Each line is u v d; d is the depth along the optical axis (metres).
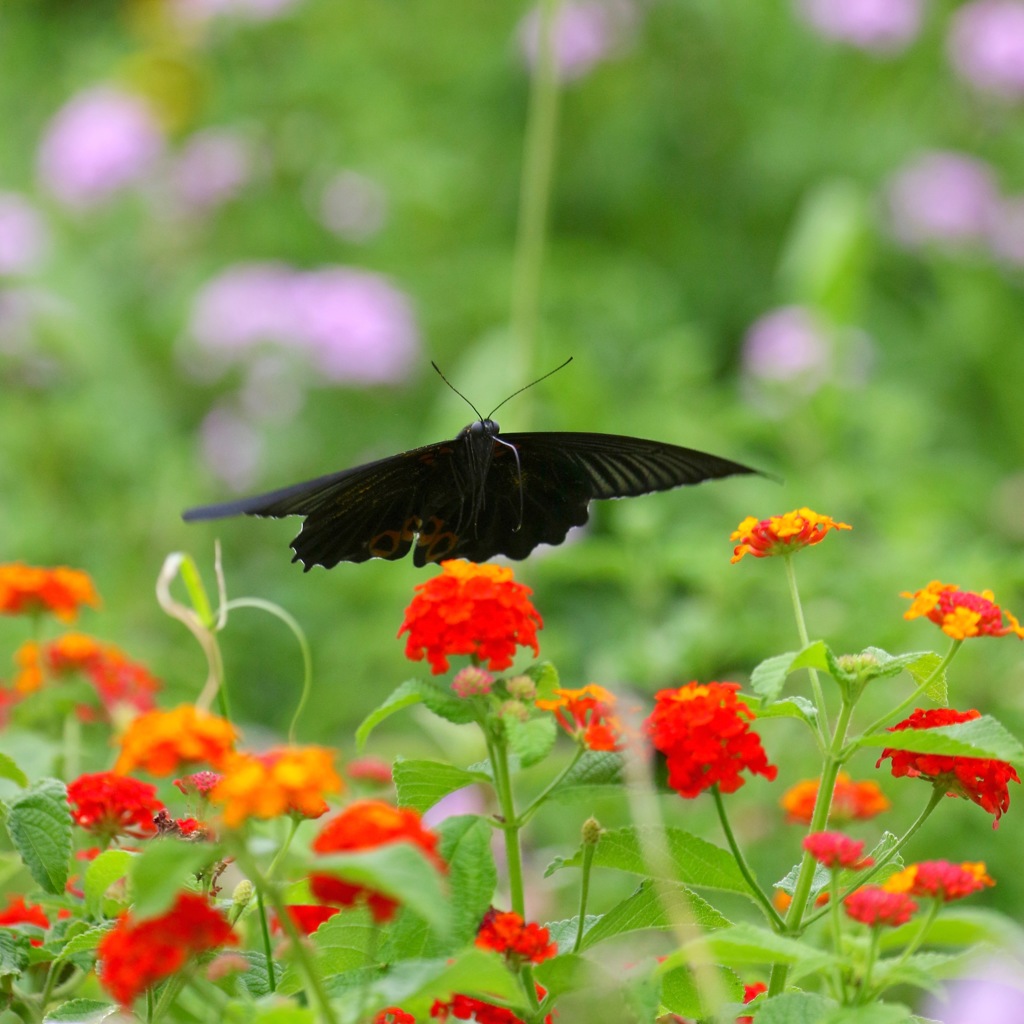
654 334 11.22
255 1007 2.74
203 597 4.35
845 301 9.07
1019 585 7.15
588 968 3.08
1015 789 6.75
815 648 3.31
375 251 11.77
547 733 3.15
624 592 8.60
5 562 8.73
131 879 2.65
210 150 11.48
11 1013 3.62
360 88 11.91
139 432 9.96
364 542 4.77
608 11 11.88
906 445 8.82
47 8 14.99
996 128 13.02
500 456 4.66
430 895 2.39
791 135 12.48
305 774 2.58
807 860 3.34
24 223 10.45
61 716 5.23
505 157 12.58
